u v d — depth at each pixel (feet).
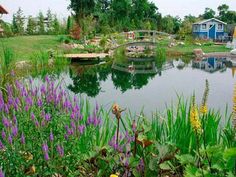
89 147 15.55
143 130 14.12
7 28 148.15
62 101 17.67
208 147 12.17
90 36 154.81
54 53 92.63
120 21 213.46
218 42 199.11
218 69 90.07
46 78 19.38
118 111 14.34
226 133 14.02
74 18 179.11
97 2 237.45
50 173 13.52
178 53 139.54
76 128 15.52
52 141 13.64
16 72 30.58
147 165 13.23
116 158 13.71
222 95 47.98
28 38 144.36
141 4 252.42
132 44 134.82
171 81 67.46
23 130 14.90
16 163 13.35
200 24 216.33
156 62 112.37
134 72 85.51
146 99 45.96
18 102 17.53
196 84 62.03
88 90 55.57
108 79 72.90
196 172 11.37
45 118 15.16
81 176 14.60
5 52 35.47
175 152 13.39
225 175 11.57
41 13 179.52
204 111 11.43
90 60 109.19
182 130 15.69
